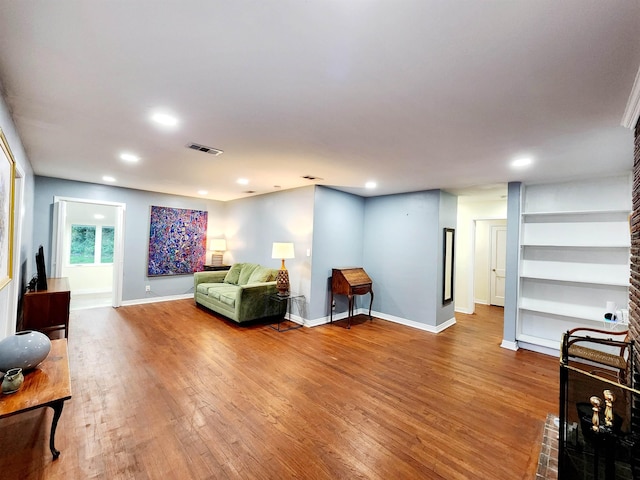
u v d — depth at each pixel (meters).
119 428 2.04
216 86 1.75
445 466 1.79
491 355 3.68
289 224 5.12
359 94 1.79
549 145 2.56
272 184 4.71
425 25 1.20
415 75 1.57
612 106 1.83
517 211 3.98
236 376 2.88
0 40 1.34
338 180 4.23
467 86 1.66
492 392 2.72
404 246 5.06
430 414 2.34
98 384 2.64
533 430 2.15
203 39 1.33
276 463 1.77
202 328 4.38
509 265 4.01
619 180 3.56
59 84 1.75
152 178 4.50
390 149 2.78
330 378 2.91
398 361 3.40
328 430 2.10
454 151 2.79
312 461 1.80
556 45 1.29
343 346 3.83
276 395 2.55
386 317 5.27
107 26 1.25
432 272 4.68
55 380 1.87
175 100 1.93
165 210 6.02
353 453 1.88
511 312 3.96
